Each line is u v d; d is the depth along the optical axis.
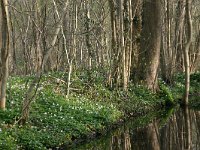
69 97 19.25
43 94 18.02
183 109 24.27
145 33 25.23
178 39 35.66
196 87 30.45
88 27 24.19
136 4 24.92
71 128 15.57
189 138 16.89
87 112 17.66
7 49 14.10
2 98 14.80
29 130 14.05
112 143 15.95
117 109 20.20
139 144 15.84
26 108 14.41
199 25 39.62
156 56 25.47
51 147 13.84
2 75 14.56
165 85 27.70
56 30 15.13
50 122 15.38
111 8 23.31
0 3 13.73
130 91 23.31
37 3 26.09
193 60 35.91
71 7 23.98
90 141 15.75
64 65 26.92
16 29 44.59
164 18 33.50
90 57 24.75
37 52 28.69
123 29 23.00
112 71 22.94
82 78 22.73
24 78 22.02
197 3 44.41
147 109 22.50
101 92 21.36
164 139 16.73
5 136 12.84
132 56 25.19
